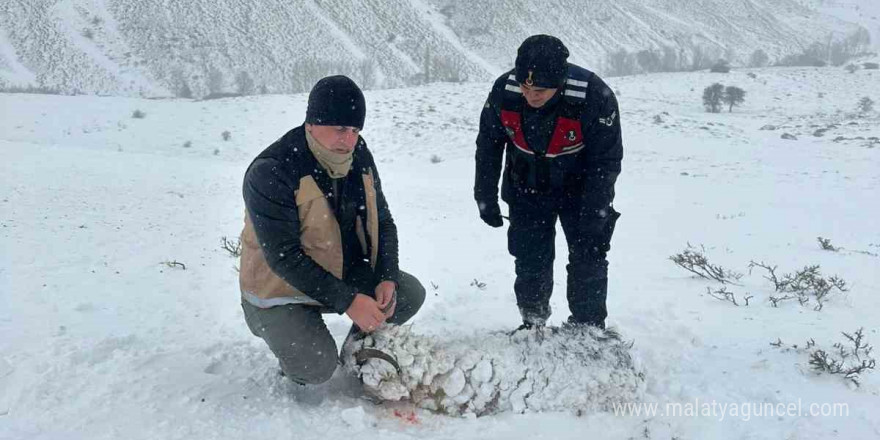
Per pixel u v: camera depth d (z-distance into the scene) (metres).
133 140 34.12
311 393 3.33
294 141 2.99
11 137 33.41
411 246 8.39
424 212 12.62
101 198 11.05
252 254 3.16
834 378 3.61
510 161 3.67
